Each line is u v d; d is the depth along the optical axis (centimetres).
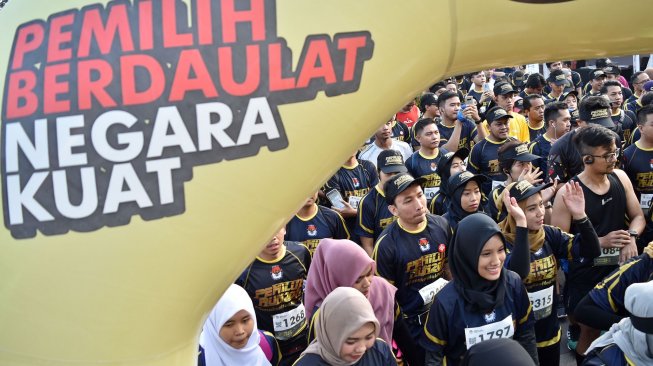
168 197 130
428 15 137
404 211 402
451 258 317
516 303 322
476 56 144
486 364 227
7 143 129
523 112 945
